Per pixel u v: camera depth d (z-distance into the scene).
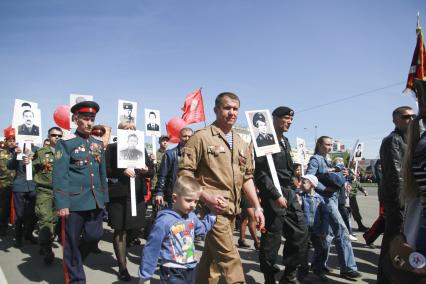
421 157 2.07
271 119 4.56
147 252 2.90
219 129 3.43
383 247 4.25
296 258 4.52
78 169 4.43
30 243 7.39
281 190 4.56
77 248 4.38
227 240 3.21
